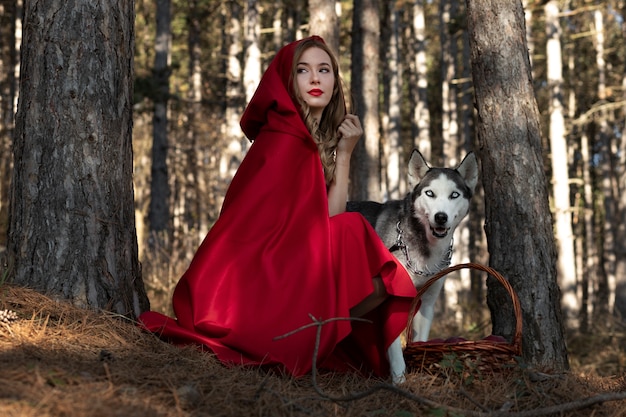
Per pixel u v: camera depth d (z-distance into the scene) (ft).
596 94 90.84
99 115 12.59
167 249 35.50
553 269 15.49
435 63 107.76
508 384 11.26
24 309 11.25
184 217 97.60
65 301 11.88
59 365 9.11
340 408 9.84
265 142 12.44
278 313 11.04
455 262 71.36
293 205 11.91
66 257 12.12
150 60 95.35
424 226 15.57
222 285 11.37
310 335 11.01
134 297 12.84
